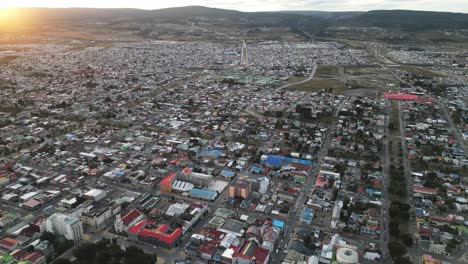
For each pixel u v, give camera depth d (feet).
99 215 607.78
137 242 567.18
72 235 556.51
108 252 516.73
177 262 511.81
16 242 551.59
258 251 527.40
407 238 559.38
